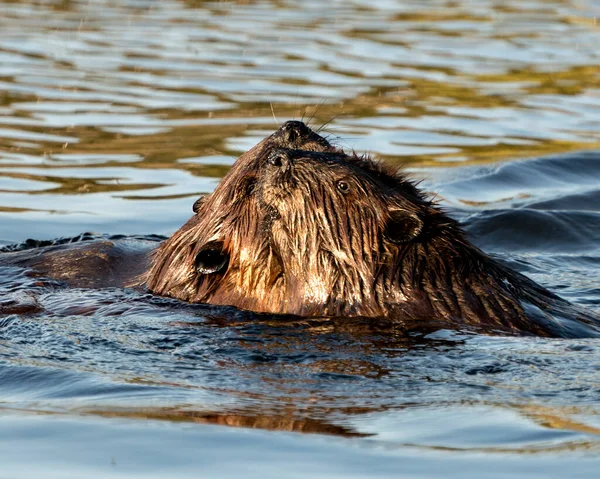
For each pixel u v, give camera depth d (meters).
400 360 23.00
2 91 55.81
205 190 43.25
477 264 26.80
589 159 49.03
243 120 52.38
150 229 38.97
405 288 26.00
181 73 60.75
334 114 53.94
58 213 40.47
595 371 22.09
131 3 81.44
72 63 62.19
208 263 28.20
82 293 29.55
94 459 18.09
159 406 20.52
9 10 76.62
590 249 37.62
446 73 63.44
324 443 18.66
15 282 31.02
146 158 47.00
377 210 26.22
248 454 18.19
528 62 66.88
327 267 26.47
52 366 23.12
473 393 21.02
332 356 23.36
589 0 89.12
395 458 17.91
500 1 88.56
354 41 70.44
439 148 49.88
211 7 80.88
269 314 26.84
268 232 27.09
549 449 18.19
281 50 66.81
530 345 23.86
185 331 25.48
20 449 18.56
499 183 45.53
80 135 49.84
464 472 17.39
